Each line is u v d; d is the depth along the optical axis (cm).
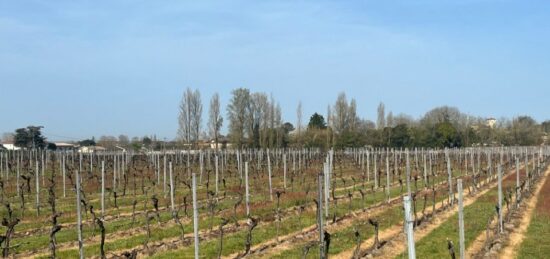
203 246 2148
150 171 5628
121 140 11725
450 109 13000
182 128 8669
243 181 4859
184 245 2200
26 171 5147
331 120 9538
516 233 2472
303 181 4762
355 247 2181
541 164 6375
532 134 12525
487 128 12181
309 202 3525
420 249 2127
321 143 9425
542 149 8119
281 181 4962
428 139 9956
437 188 4469
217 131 9106
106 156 6750
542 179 5275
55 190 4172
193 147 9200
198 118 8706
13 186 4422
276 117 9181
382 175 5684
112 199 3656
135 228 2566
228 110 9200
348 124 9619
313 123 11356
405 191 4284
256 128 9156
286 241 2273
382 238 2381
